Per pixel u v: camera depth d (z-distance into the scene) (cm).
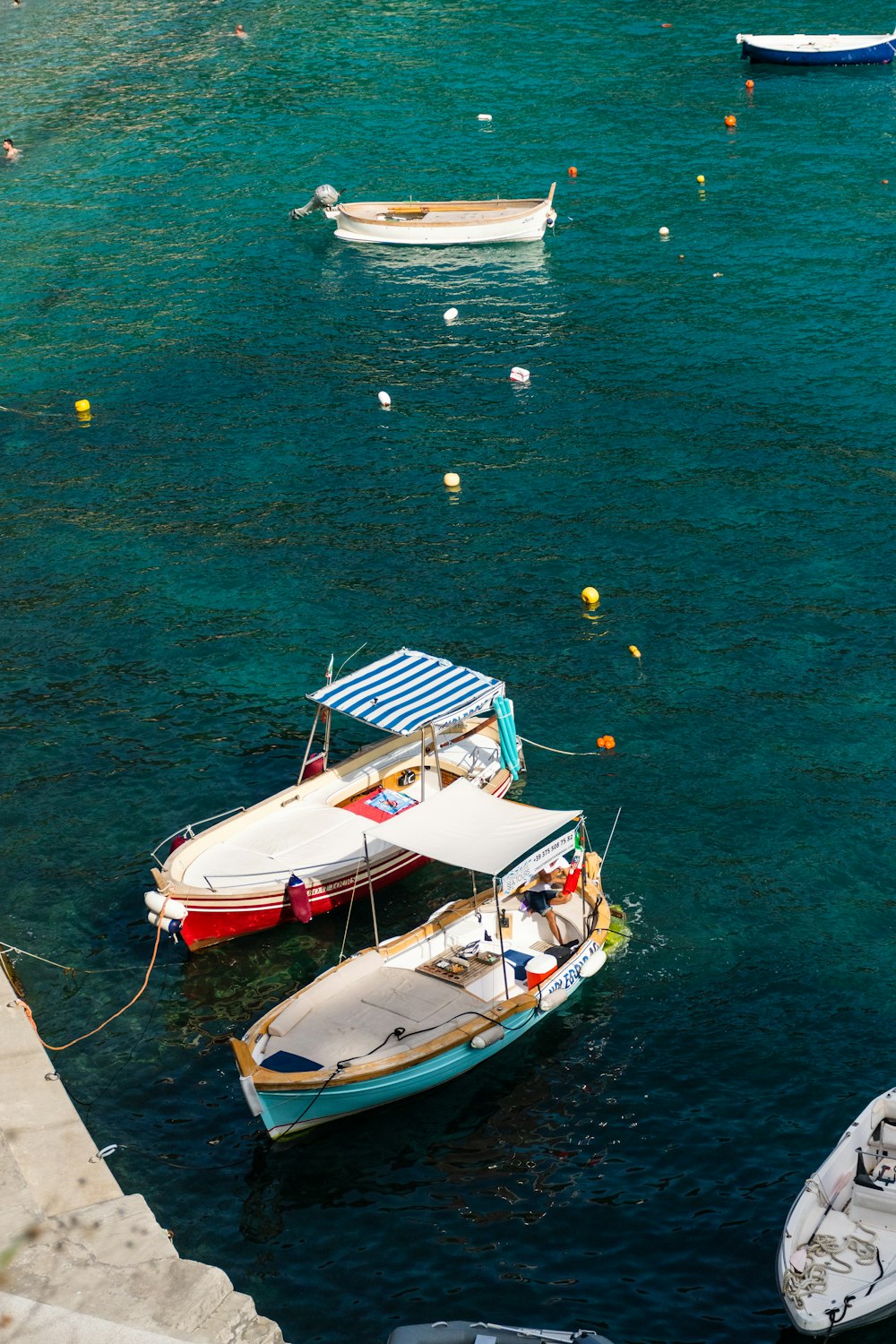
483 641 3073
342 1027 2017
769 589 3212
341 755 2744
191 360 4519
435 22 8181
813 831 2483
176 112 6900
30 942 2291
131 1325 1430
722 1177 1831
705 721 2786
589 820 2534
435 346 4550
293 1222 1792
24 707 2908
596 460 3806
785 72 7175
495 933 2253
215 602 3256
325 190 5350
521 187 5803
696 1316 1647
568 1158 1878
